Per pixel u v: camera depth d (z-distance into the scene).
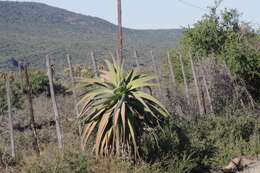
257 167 14.91
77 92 17.67
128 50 71.12
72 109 19.73
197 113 19.70
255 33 27.73
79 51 91.94
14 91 25.31
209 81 22.36
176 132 14.54
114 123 11.88
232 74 24.44
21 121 20.53
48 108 23.19
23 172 11.79
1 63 69.75
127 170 11.87
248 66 24.53
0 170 12.71
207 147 15.24
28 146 15.59
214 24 27.73
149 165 12.44
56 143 15.42
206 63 22.83
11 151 14.85
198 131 16.61
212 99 21.77
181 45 28.73
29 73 29.66
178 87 21.58
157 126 12.81
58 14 173.12
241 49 24.70
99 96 12.27
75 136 15.17
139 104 12.30
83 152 12.16
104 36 150.88
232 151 16.09
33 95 28.14
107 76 12.62
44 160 11.93
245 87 23.48
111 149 12.32
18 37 117.12
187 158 13.66
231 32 27.52
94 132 13.12
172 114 16.80
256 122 19.09
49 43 105.69
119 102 12.06
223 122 18.03
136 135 12.37
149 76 12.51
